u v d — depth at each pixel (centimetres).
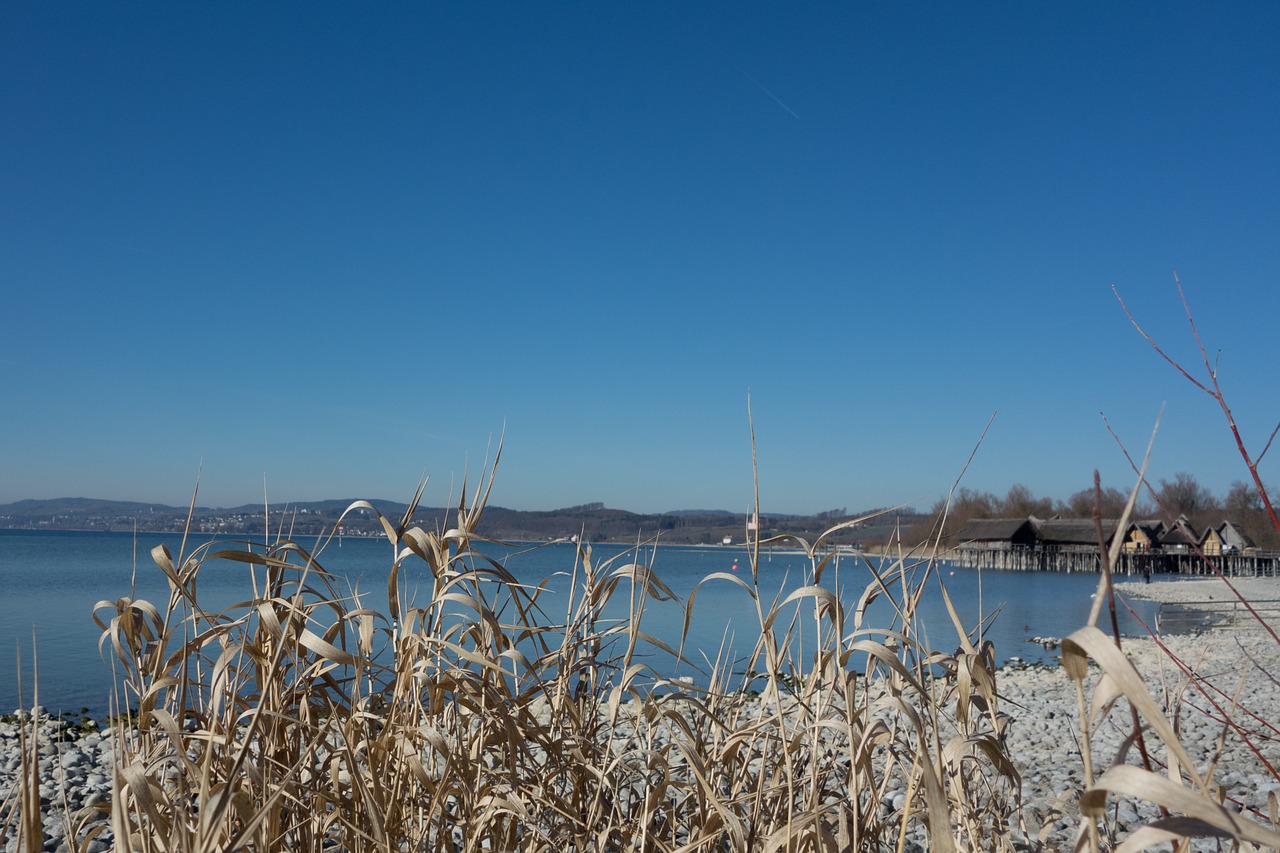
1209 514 6103
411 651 256
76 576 4538
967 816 249
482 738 273
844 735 277
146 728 248
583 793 285
